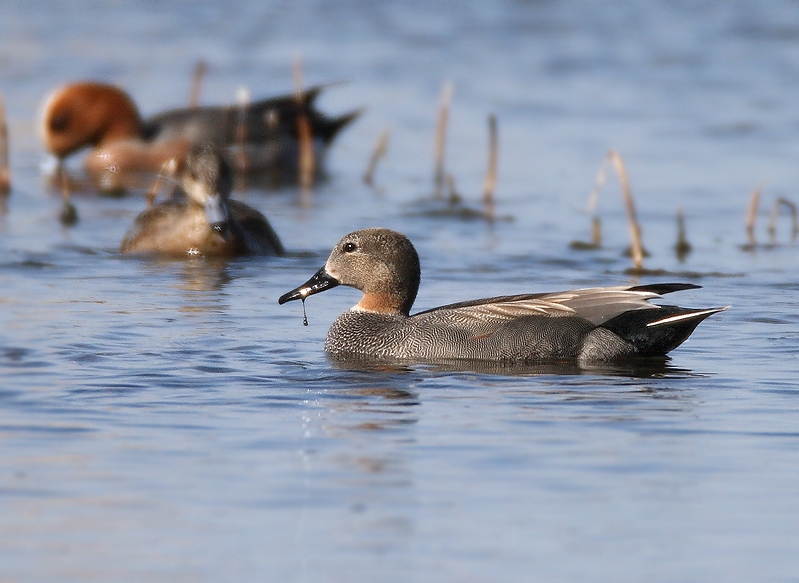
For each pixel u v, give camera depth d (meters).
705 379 12.05
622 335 12.91
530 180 24.44
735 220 21.16
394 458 9.62
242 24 40.06
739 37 39.19
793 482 9.20
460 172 25.41
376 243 13.95
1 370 11.99
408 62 35.69
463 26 40.47
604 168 20.33
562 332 12.89
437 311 13.46
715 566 7.85
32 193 23.75
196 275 17.27
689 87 33.16
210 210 18.42
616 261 18.22
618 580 7.65
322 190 24.39
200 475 9.21
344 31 39.47
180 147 26.62
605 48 37.72
